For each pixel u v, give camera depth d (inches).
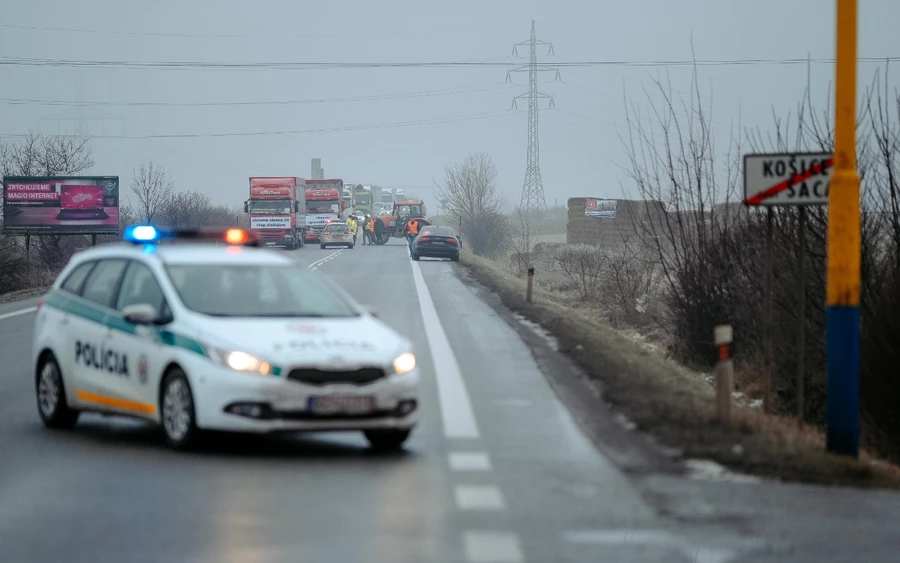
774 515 1044.5
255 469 1230.3
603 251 6939.0
